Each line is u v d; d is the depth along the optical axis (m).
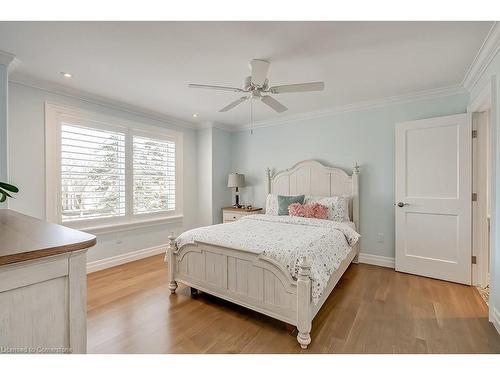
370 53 2.15
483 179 2.74
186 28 1.79
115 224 3.47
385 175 3.43
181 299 2.50
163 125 4.21
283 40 1.95
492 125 2.01
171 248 2.62
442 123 2.87
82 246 0.90
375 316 2.16
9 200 2.60
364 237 3.59
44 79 2.70
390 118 3.39
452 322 2.05
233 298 2.19
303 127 4.12
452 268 2.85
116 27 1.78
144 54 2.16
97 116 3.29
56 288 0.88
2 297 0.77
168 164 4.30
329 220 3.24
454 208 2.83
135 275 3.14
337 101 3.44
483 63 2.22
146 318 2.14
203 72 2.53
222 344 1.79
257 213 4.43
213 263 2.32
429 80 2.74
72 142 3.07
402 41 1.97
